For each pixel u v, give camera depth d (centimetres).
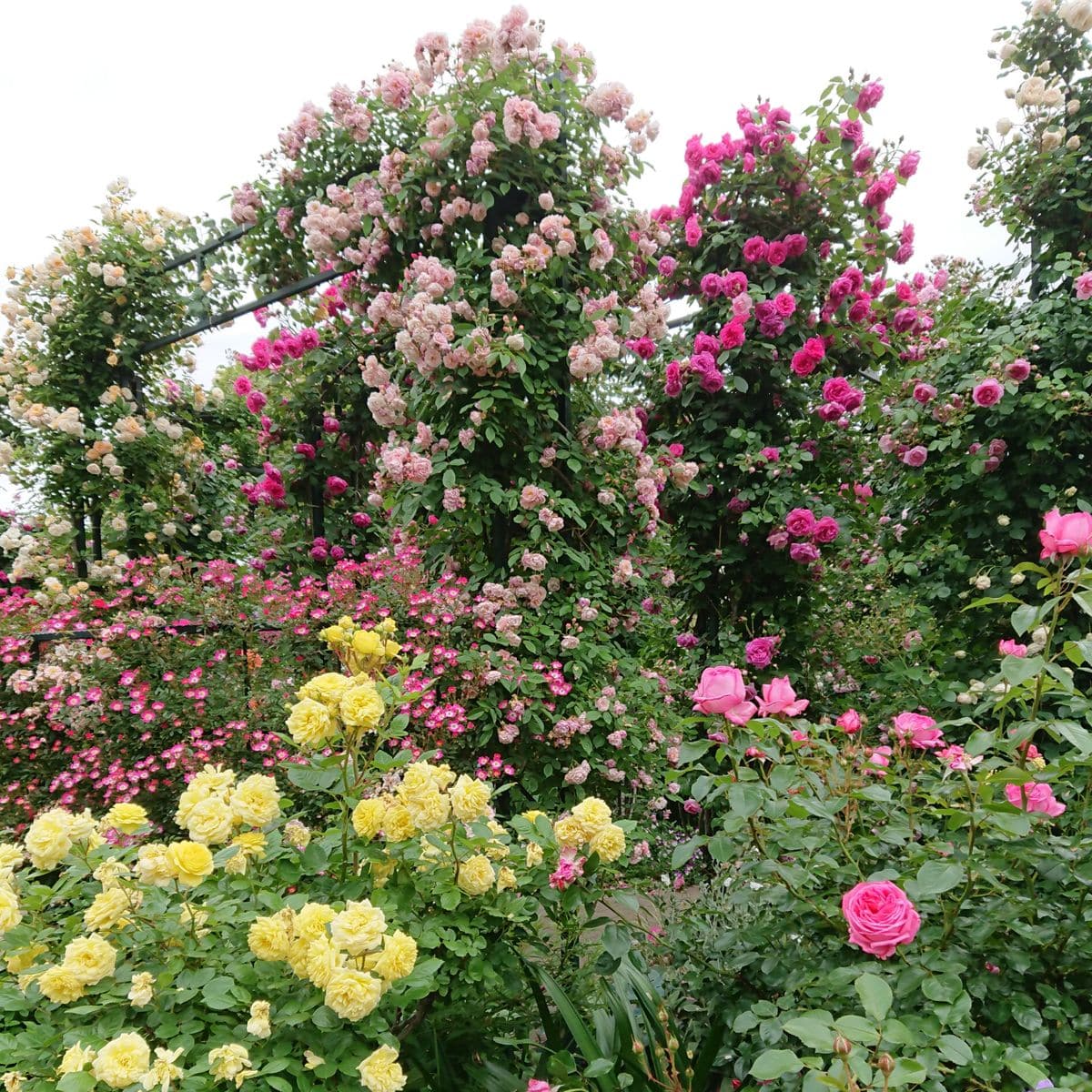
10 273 563
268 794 144
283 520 517
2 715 316
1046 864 135
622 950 157
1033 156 339
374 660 170
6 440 613
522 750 307
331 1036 122
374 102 380
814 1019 94
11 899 127
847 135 359
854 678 419
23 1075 112
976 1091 114
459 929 151
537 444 322
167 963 125
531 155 325
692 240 387
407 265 369
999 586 325
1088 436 305
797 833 148
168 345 585
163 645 340
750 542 373
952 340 343
